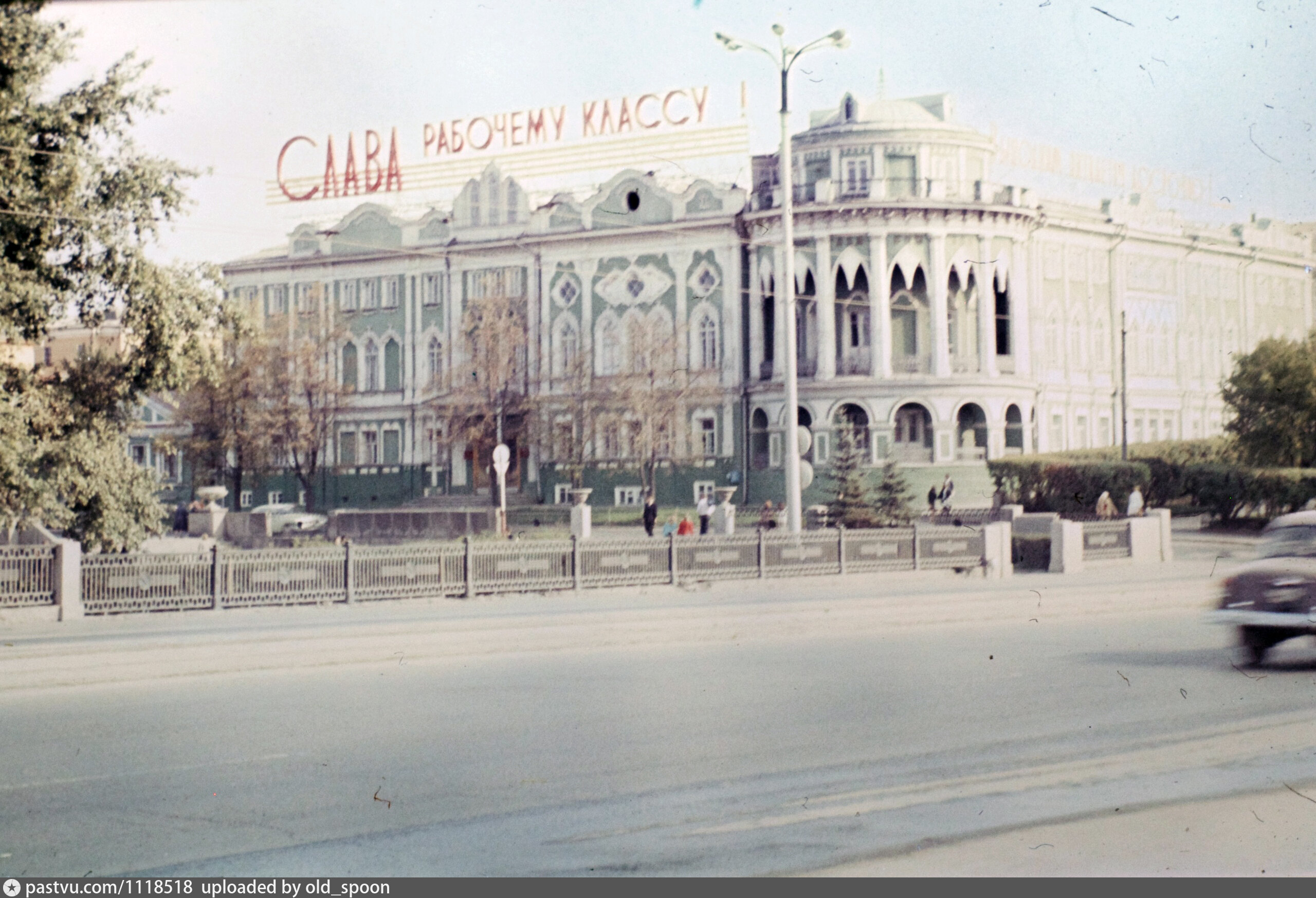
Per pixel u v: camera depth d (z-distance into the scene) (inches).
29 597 730.2
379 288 2356.1
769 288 2057.1
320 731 410.3
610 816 301.9
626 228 2171.5
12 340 981.8
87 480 1013.8
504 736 401.1
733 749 379.2
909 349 2004.2
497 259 2272.4
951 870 257.9
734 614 732.0
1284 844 276.8
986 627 735.1
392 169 2341.3
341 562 822.5
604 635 652.7
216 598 780.0
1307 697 475.8
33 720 434.0
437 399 2194.9
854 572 1033.5
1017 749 381.4
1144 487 1533.0
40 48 917.8
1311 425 1330.0
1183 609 841.5
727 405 2103.8
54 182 938.7
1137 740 395.5
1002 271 2021.4
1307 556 549.6
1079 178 2202.3
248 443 2114.9
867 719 431.2
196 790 328.8
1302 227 2011.6
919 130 1999.3
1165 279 2153.1
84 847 276.5
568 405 2071.9
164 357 1022.4
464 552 867.4
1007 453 2022.6
